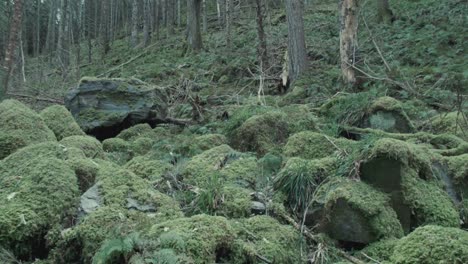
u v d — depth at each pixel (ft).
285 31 51.03
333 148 16.15
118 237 9.76
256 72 37.35
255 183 14.55
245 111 21.61
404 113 19.66
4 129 16.97
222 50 50.83
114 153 19.52
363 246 11.78
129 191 12.56
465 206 13.47
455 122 19.10
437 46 32.07
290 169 13.88
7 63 34.04
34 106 32.60
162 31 99.40
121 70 55.42
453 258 9.22
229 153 16.47
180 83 34.63
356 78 26.53
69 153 14.39
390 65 28.99
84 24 132.46
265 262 10.44
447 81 24.56
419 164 13.52
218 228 10.64
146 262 8.86
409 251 9.77
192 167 15.39
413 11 44.80
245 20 72.18
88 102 25.99
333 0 76.28
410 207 12.40
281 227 11.80
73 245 10.58
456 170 14.39
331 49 38.68
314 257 11.25
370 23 43.68
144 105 25.98
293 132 18.85
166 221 10.94
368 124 20.20
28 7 139.13
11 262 10.03
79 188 13.03
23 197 11.21
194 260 9.55
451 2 42.42
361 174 13.08
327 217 12.18
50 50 99.45
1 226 10.30
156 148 19.75
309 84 29.37
